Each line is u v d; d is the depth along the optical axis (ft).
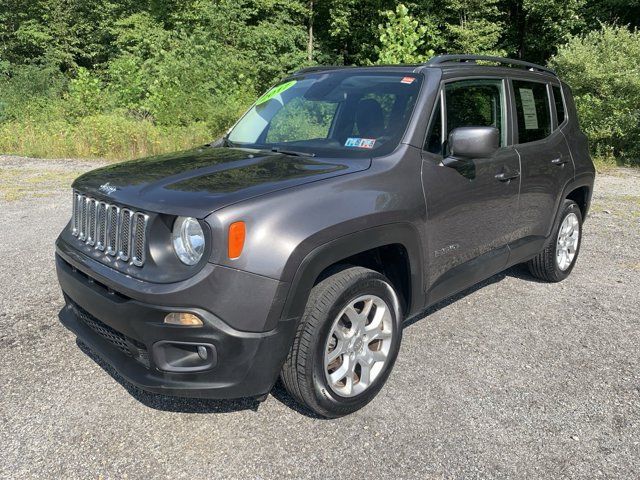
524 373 11.32
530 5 72.33
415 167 10.52
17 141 45.70
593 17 69.26
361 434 9.22
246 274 7.97
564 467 8.50
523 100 14.32
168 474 8.16
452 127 11.68
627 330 13.50
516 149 13.56
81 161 41.22
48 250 18.88
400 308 10.31
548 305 14.99
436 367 11.49
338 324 9.48
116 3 84.07
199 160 10.59
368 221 9.18
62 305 14.14
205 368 8.21
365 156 10.55
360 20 80.74
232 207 8.05
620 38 45.27
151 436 9.04
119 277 8.61
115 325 8.71
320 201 8.77
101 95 55.21
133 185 9.16
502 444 9.02
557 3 71.15
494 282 16.80
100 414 9.59
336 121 11.75
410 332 13.16
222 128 48.24
